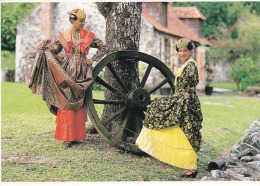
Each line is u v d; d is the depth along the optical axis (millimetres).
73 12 8383
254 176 7676
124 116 8836
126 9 9273
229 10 40656
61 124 8344
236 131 12297
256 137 9664
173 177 7336
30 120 11242
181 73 7270
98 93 17438
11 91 16516
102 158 8031
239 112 16094
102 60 8516
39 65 8242
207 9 39094
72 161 7801
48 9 21828
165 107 7324
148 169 7688
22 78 22547
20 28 22984
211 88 25094
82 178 7043
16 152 8219
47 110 12875
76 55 8336
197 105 7301
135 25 9375
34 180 6887
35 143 8852
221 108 16719
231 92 28000
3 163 7605
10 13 28656
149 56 8992
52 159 7875
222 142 10562
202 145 9945
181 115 7238
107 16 9414
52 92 8250
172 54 23891
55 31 22016
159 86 9133
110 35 9383
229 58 36625
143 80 9125
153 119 7398
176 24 26156
